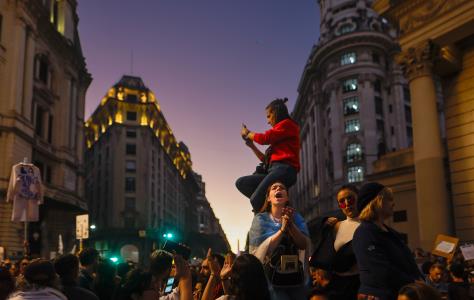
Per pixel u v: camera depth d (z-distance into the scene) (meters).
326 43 66.38
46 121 41.66
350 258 3.84
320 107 71.12
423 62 18.27
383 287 3.28
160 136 88.88
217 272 4.64
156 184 81.12
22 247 32.72
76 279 5.35
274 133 4.29
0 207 31.36
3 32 34.72
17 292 4.18
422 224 17.66
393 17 19.94
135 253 70.69
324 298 3.66
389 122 62.66
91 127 88.06
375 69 63.38
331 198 63.28
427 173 17.67
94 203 79.62
